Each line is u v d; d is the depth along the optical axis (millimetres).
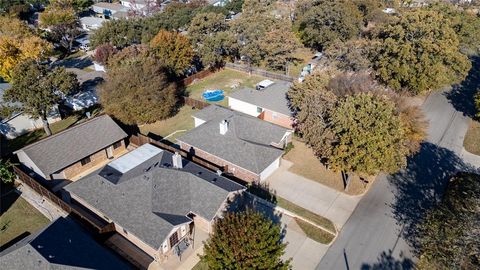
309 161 39062
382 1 89562
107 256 25094
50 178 35156
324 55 61969
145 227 26562
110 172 32688
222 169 36625
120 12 101875
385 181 35844
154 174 30656
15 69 40844
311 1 78438
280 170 37500
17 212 32031
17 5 96938
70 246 24938
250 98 48562
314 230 29844
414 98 53688
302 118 37469
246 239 21578
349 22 66000
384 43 52875
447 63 51531
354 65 52906
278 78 62062
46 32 77562
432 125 46344
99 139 38969
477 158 39562
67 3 95875
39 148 35656
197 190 30094
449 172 37062
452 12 64125
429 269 24562
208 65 65000
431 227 26062
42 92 39969
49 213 31891
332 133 33125
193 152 38750
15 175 36000
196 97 55500
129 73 44500
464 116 48469
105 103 44406
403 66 49219
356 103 32844
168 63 56375
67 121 48531
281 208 31922
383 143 29594
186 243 28125
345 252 27844
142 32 70688
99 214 30047
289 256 27438
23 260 23141
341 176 36438
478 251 22188
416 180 35969
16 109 40469
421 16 53656
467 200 27625
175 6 92062
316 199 33312
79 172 37719
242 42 65375
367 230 29859
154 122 47906
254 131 39000
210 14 66500
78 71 64000
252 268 21078
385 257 27375
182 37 58938
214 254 21781
